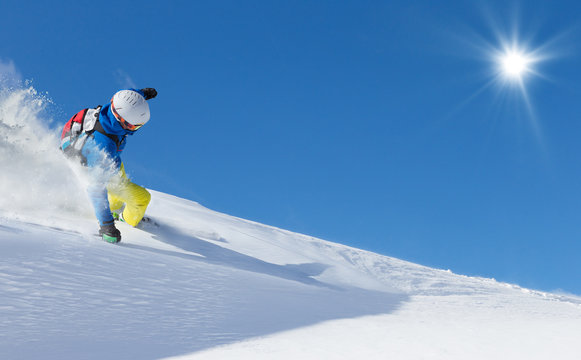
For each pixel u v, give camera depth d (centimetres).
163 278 380
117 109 550
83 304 276
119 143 573
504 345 246
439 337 268
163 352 222
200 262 515
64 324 242
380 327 305
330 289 580
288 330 284
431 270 959
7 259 314
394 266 887
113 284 327
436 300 610
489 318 411
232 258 616
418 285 781
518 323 356
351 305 434
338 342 251
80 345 220
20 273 297
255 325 292
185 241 632
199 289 374
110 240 508
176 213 815
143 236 601
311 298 436
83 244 414
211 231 705
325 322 318
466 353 228
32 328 229
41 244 370
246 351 227
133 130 573
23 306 253
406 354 225
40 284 288
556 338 269
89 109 577
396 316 386
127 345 227
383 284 740
